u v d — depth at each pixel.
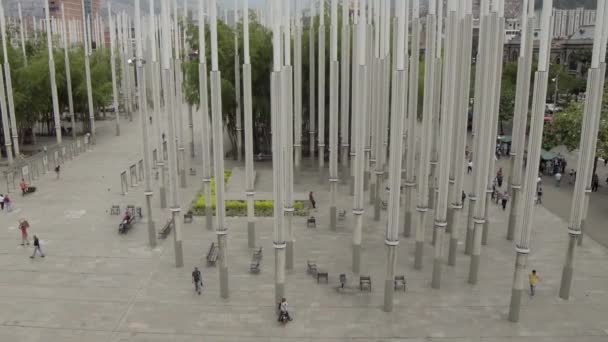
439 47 34.91
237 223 35.41
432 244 32.19
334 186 33.97
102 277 27.30
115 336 21.89
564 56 93.69
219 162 24.03
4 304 24.48
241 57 49.88
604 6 22.75
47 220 36.06
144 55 68.81
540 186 41.09
